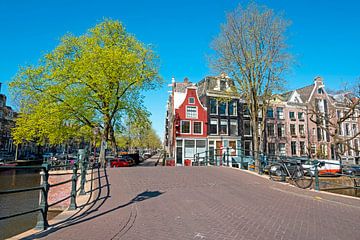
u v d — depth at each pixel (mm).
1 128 57688
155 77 28312
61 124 25516
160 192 10156
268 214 7031
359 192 20891
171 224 6023
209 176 14383
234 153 35594
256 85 25641
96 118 27266
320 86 44312
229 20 25812
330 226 5992
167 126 55469
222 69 26453
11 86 25078
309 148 37938
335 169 24453
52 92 24203
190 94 36031
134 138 67000
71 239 4883
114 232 5352
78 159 11516
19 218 13758
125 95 27547
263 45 25328
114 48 25594
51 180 14797
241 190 10867
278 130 39969
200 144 35188
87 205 8008
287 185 12469
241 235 5293
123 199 8891
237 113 37094
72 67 24266
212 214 6961
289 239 5098
